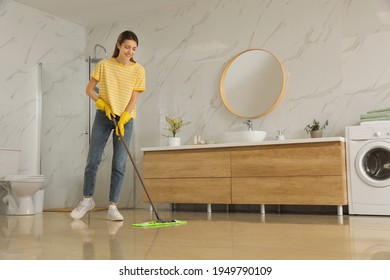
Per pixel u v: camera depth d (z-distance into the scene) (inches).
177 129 209.9
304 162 157.6
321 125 179.3
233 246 78.1
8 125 202.7
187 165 182.1
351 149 154.1
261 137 177.8
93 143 135.7
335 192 151.8
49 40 224.8
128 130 135.5
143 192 191.3
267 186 163.8
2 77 201.8
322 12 182.7
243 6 200.7
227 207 188.1
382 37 170.4
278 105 188.9
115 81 132.4
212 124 203.9
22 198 178.1
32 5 214.5
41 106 217.0
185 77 212.7
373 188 149.6
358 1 175.8
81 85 214.1
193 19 212.8
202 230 105.6
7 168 189.2
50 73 217.6
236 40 201.2
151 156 191.8
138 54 226.5
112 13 225.6
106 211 190.2
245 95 195.0
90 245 82.1
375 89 170.1
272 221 132.6
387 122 152.0
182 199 181.9
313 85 182.4
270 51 192.5
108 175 212.8
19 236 98.9
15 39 208.7
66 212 189.5
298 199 157.8
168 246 79.0
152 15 224.4
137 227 114.7
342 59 177.3
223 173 173.5
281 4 191.8
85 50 240.7
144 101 222.5
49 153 214.2
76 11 222.7
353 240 84.4
